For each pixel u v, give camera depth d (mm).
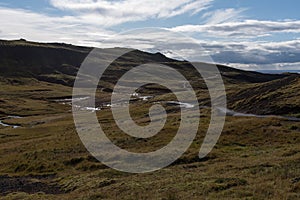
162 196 24203
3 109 149000
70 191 35125
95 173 40531
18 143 71562
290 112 72062
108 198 27062
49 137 72625
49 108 156875
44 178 43750
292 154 37625
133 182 31844
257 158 37688
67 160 48906
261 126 59125
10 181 43375
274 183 24234
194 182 27547
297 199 19891
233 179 26688
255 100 86000
